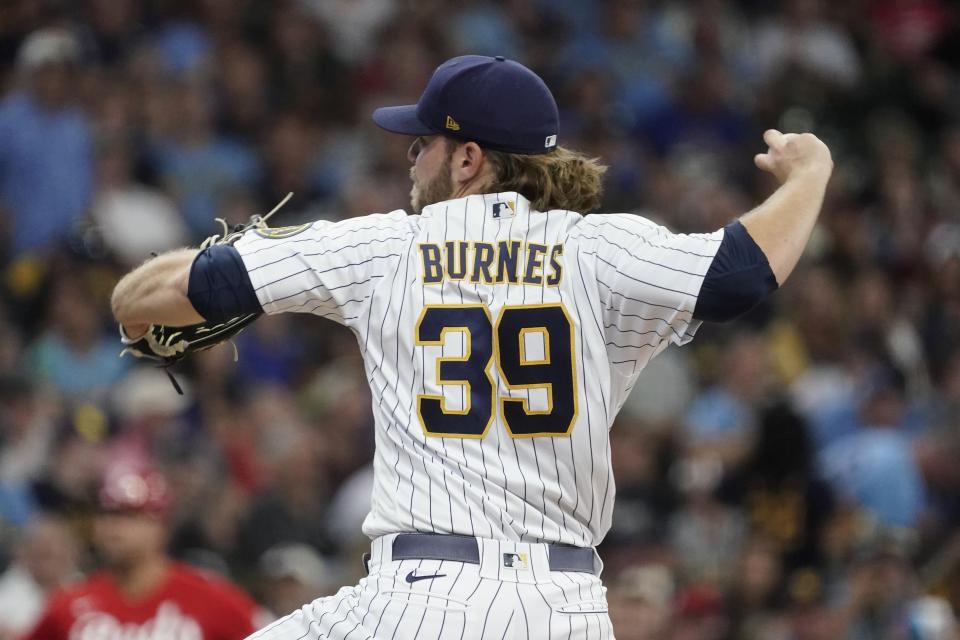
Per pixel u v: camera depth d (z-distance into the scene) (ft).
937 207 177.68
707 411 131.44
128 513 77.77
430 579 37.93
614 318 39.70
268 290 39.55
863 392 130.82
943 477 124.57
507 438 38.88
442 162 42.16
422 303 39.75
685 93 177.47
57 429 110.42
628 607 80.74
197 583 79.30
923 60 203.82
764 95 184.65
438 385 39.17
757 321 148.25
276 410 121.70
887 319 147.74
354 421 120.47
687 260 38.88
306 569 94.22
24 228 135.33
